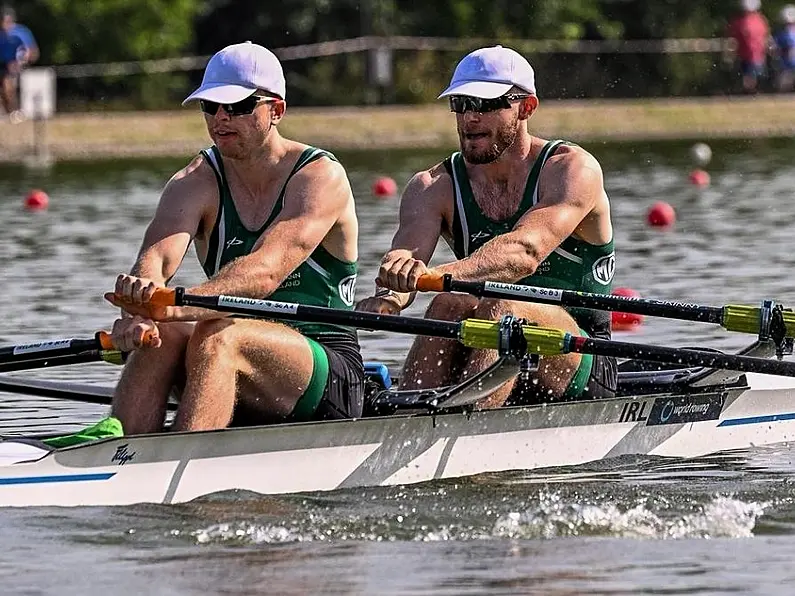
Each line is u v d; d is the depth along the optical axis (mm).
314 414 27203
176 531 23609
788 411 32406
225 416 25688
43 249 57531
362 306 29219
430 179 30422
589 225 30156
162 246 27047
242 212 27656
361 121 111625
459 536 23625
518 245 28547
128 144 105375
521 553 22688
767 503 25766
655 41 133000
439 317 29500
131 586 21062
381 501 25812
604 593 20797
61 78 124000
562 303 28188
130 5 122750
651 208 65875
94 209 70812
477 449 28062
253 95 26828
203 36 131375
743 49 128375
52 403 34312
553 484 27344
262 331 26156
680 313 28844
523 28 131375
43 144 103125
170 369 26172
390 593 20750
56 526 23719
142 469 24891
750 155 99062
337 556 22484
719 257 54094
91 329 41562
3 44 108812
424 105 126562
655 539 23484
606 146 107375
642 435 30109
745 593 20781
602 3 134750
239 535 23484
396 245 29828
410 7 131500
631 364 33406
